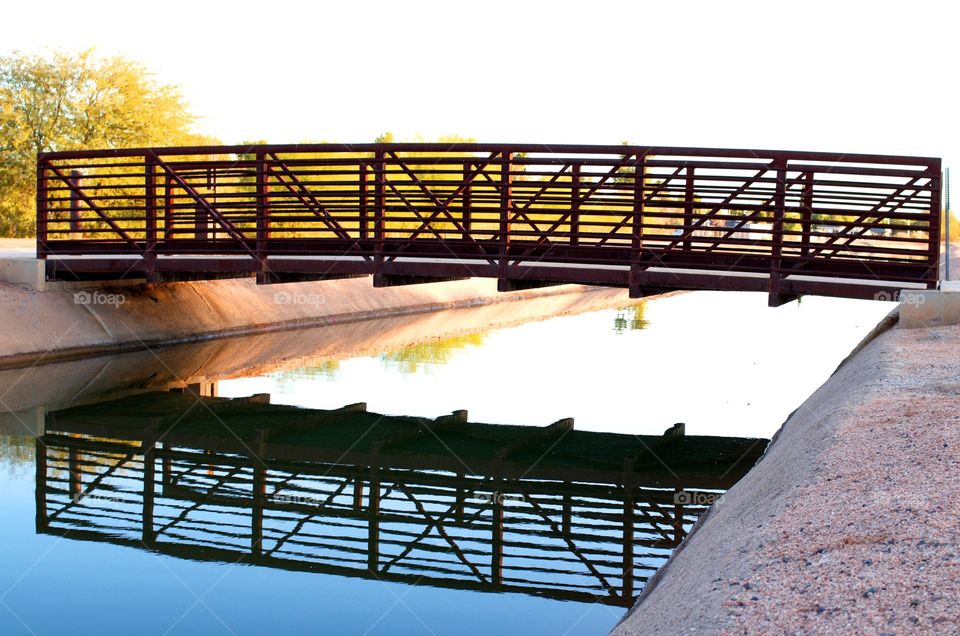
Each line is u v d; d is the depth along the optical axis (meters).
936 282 14.02
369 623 7.01
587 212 15.47
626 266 16.80
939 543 4.88
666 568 7.03
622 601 7.43
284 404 15.52
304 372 18.62
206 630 6.89
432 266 16.23
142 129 38.94
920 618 4.06
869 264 14.45
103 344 19.39
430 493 10.85
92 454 12.53
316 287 26.94
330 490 11.02
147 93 39.41
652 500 10.54
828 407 9.36
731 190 14.81
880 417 7.99
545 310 32.44
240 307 23.80
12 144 37.72
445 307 31.95
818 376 17.56
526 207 15.76
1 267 19.44
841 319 28.69
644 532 9.34
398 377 18.03
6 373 17.20
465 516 10.00
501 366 19.30
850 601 4.33
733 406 14.91
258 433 13.71
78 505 10.31
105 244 18.94
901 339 12.67
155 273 18.50
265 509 10.27
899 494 5.77
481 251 15.99
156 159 18.36
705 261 15.78
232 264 17.80
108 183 36.31
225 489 11.04
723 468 11.71
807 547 5.14
